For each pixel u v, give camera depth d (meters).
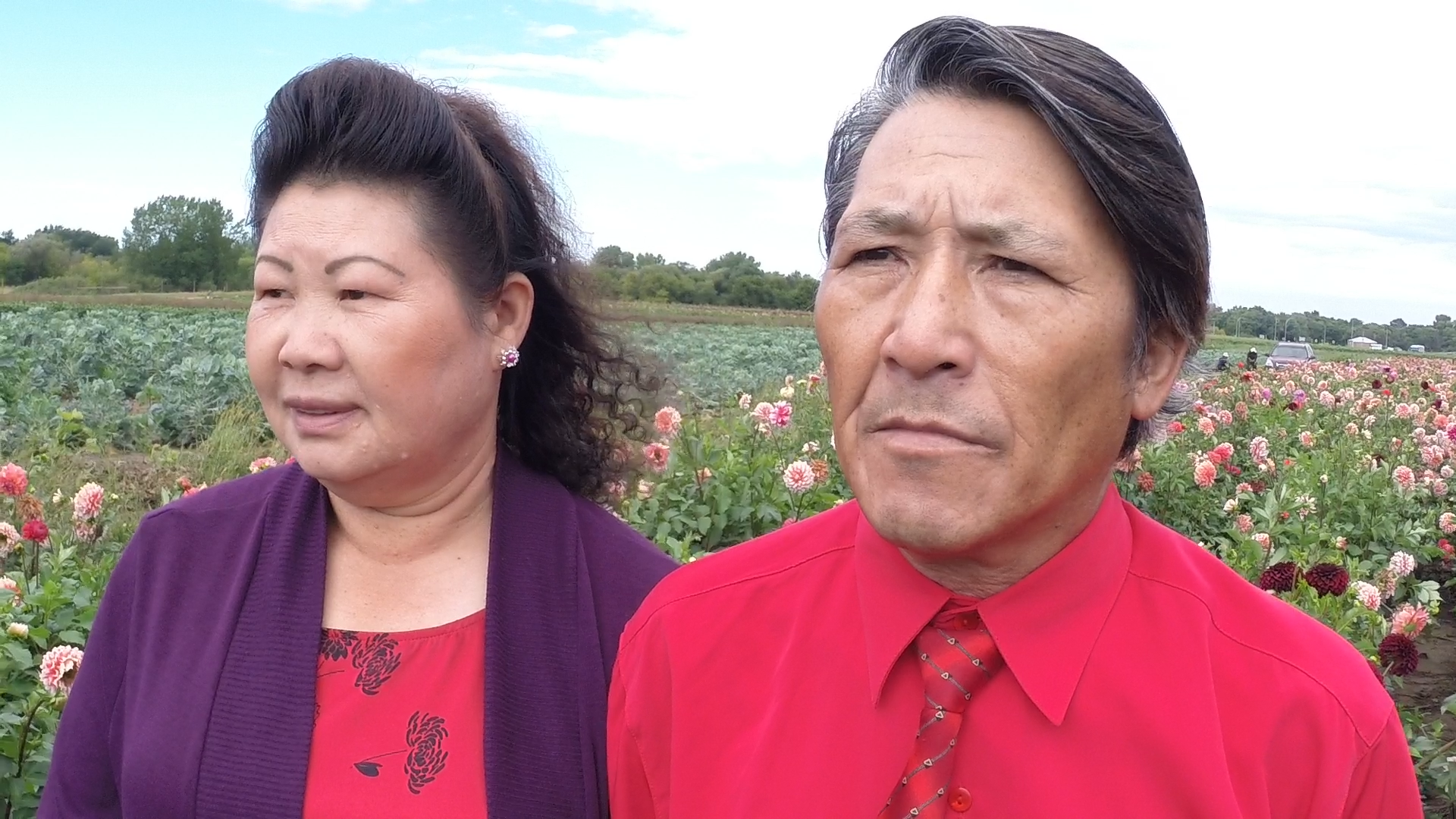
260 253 1.50
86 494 3.71
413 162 1.47
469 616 1.64
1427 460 6.40
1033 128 1.04
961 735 1.12
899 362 1.02
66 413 7.98
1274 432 8.04
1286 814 1.05
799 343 29.92
